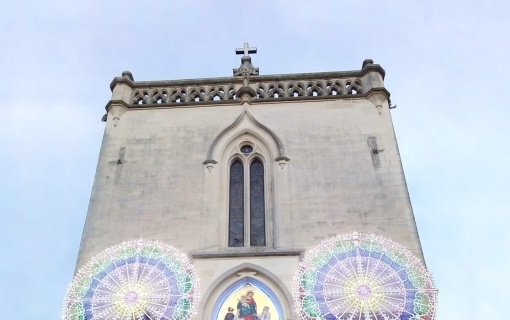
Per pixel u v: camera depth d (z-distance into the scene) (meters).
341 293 21.78
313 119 27.77
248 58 32.22
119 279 22.41
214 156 26.53
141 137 27.58
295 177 25.58
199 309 21.77
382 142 26.70
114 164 26.48
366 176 25.50
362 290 21.77
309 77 29.80
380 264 22.45
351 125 27.45
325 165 25.97
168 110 28.70
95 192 25.45
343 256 22.75
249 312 21.94
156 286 22.17
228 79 29.98
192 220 24.44
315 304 21.55
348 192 24.98
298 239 23.69
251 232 24.69
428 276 22.06
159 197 25.27
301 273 22.36
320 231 23.84
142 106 28.84
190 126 27.89
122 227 24.31
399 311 21.33
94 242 23.83
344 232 23.77
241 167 26.73
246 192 25.70
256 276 22.69
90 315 21.53
